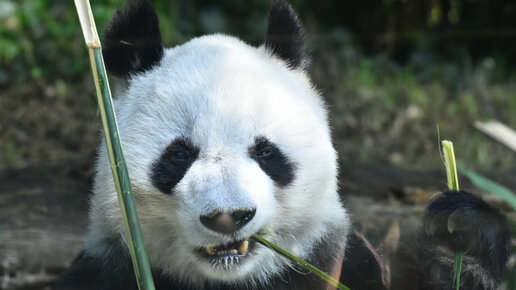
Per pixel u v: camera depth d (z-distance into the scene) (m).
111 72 7.72
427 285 8.13
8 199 12.19
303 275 7.78
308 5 24.56
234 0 24.02
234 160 6.66
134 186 7.01
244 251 6.86
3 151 16.28
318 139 7.37
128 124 7.16
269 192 6.88
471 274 7.86
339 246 7.89
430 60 22.55
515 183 13.91
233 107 6.83
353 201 11.61
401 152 16.95
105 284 7.68
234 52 7.55
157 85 7.19
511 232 7.81
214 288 7.62
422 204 12.09
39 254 10.50
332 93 19.19
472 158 16.66
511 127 17.80
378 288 8.06
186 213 6.56
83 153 16.11
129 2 7.75
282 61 8.06
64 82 19.11
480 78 20.62
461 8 24.00
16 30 19.44
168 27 20.84
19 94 18.22
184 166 6.86
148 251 7.46
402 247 8.68
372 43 23.75
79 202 11.97
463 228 7.49
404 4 23.38
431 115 18.53
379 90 19.73
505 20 23.75
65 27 19.81
